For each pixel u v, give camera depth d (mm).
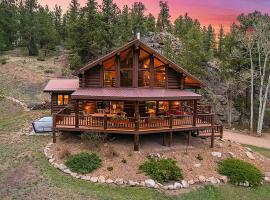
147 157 22438
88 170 20328
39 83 51469
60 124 25078
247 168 22234
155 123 24500
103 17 59000
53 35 74500
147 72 27141
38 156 22375
